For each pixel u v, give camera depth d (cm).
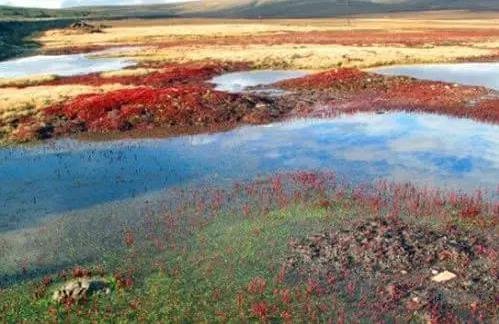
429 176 2569
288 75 5997
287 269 1708
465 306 1489
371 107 4112
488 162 2744
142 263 1784
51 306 1544
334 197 2320
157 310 1515
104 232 2045
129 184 2603
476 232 1942
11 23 16350
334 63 6569
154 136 3488
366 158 2889
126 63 7650
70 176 2750
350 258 1756
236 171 2748
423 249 1783
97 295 1585
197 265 1756
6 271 1767
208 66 6431
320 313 1479
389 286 1581
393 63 6625
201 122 3744
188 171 2775
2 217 2228
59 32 15188
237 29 14975
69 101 4247
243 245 1884
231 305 1527
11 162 3019
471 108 3875
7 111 3972
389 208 2180
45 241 1986
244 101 4125
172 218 2155
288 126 3659
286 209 2205
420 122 3625
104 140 3425
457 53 7250
